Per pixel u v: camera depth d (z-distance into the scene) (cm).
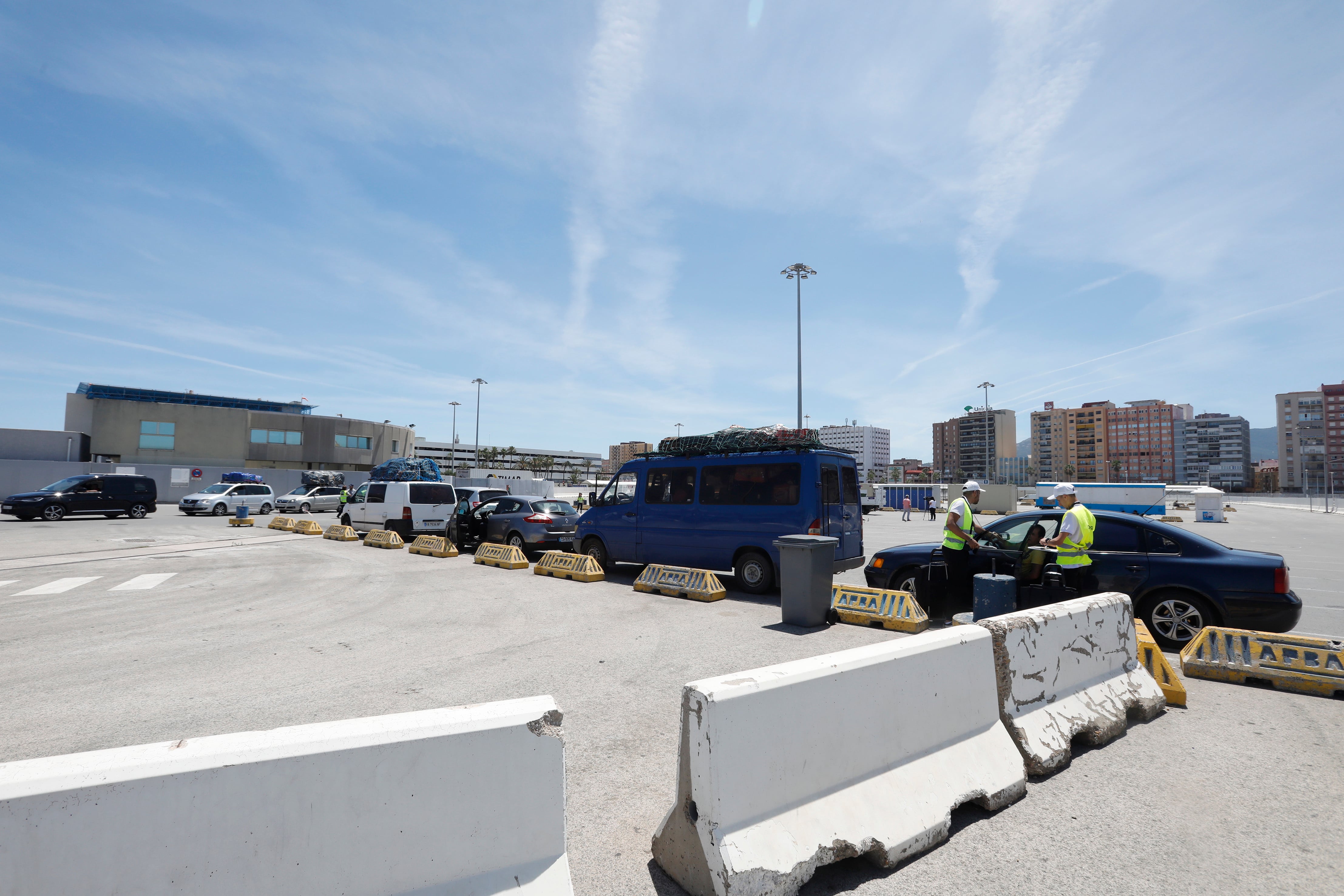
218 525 2634
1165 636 682
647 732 451
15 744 427
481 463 15988
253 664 627
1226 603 653
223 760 181
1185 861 291
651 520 1153
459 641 717
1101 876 279
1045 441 18875
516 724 228
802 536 874
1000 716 373
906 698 320
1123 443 17662
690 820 256
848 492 1061
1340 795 358
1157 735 445
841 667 295
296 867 186
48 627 792
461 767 215
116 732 449
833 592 831
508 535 1467
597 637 734
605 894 264
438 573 1270
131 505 2894
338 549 1725
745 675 272
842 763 288
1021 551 738
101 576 1209
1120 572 698
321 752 194
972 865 288
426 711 227
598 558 1235
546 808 230
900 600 785
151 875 170
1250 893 269
